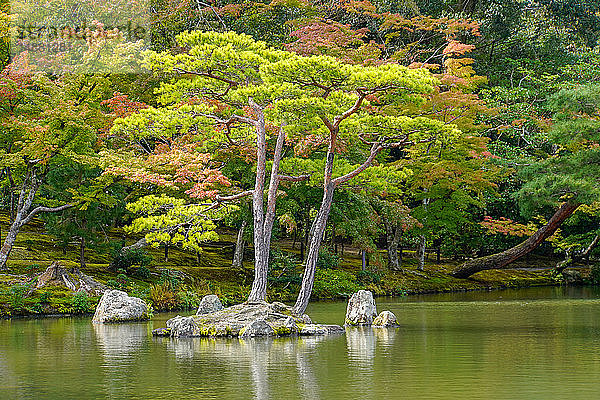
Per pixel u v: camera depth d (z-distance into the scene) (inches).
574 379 517.3
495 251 2078.0
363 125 913.5
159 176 991.6
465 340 759.7
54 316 1055.6
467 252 1991.9
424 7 2025.1
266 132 1029.8
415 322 967.6
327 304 1290.6
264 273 896.3
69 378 534.6
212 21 1601.9
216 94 927.0
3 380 528.4
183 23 1574.8
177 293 1212.5
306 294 899.4
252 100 907.4
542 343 732.7
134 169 1005.2
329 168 900.6
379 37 1831.9
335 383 503.5
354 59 1434.5
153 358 634.8
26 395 471.8
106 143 1248.2
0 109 1123.3
